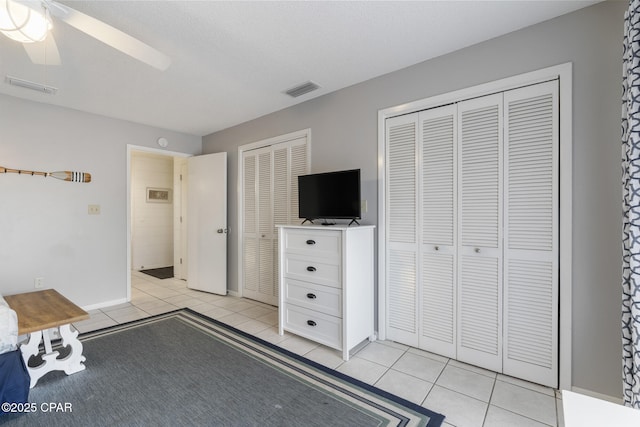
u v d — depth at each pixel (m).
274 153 3.36
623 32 1.56
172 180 6.05
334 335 2.24
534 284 1.86
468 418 1.55
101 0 1.56
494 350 2.00
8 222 2.79
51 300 2.19
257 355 2.22
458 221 2.14
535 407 1.63
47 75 2.39
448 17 1.75
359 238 2.30
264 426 1.49
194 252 4.12
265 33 1.89
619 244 1.60
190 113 3.36
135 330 2.68
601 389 1.65
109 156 3.42
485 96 2.03
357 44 2.03
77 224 3.19
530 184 1.87
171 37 1.92
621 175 1.59
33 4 1.14
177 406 1.63
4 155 2.77
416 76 2.30
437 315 2.24
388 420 1.53
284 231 2.59
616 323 1.61
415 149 2.34
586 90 1.68
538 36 1.82
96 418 1.53
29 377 1.64
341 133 2.74
